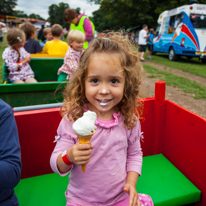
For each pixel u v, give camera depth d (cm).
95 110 140
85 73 127
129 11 2586
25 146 178
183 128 188
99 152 131
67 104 140
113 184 133
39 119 175
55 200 158
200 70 918
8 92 273
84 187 132
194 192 171
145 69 921
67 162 115
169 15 1198
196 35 1042
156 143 220
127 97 143
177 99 557
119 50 126
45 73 446
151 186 177
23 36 384
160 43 1312
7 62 378
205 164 165
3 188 108
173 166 202
